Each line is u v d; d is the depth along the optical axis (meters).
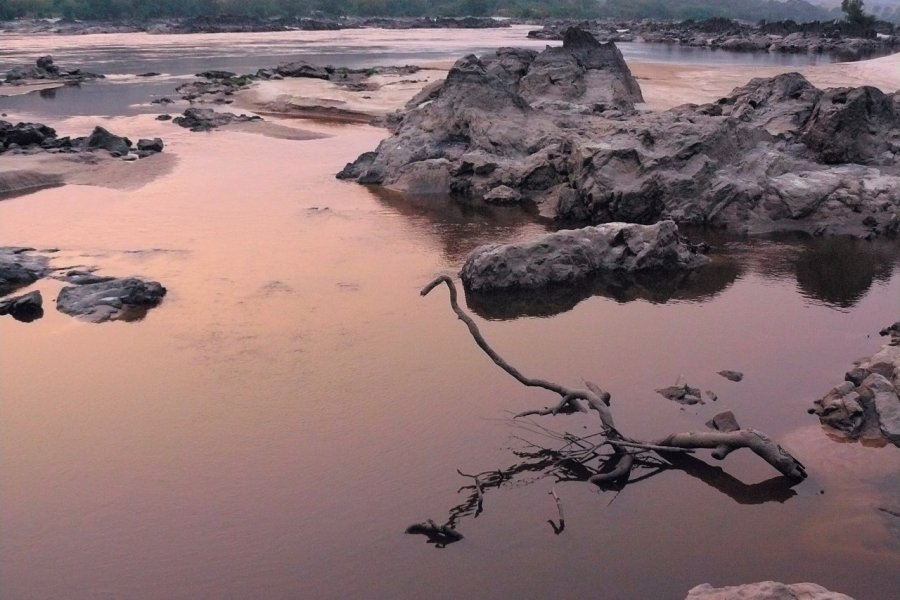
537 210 26.31
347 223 24.50
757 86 33.78
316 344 16.19
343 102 47.62
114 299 17.88
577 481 12.16
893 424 12.97
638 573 10.25
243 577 10.17
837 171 25.56
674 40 121.19
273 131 40.22
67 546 10.73
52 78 62.31
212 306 17.94
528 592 9.93
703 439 12.43
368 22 181.75
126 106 49.16
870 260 21.50
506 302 18.62
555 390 13.63
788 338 16.73
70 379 14.85
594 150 25.38
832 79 56.75
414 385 14.66
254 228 23.78
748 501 11.68
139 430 13.24
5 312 17.59
